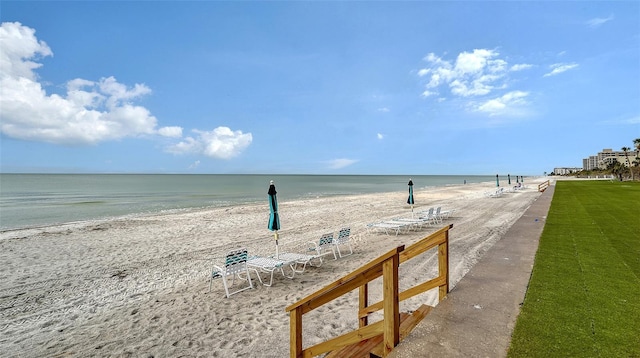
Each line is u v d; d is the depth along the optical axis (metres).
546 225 9.54
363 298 3.74
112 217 18.38
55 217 18.52
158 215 18.80
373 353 2.91
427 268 7.33
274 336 4.71
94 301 6.46
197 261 9.27
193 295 6.61
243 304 6.03
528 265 4.98
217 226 14.96
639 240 7.34
